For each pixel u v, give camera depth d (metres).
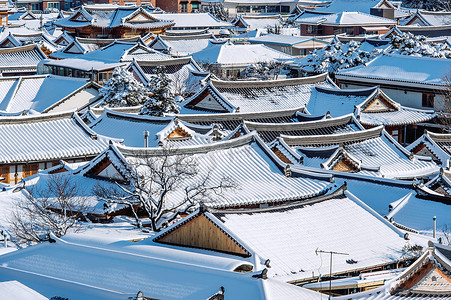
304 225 47.16
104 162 59.28
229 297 35.34
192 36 166.50
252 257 42.16
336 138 76.56
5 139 75.38
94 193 56.97
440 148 79.75
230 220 45.34
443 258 38.19
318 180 61.91
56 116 79.44
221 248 43.84
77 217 55.12
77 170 61.22
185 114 90.00
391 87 112.75
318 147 72.81
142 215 56.41
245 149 64.81
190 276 37.31
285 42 167.75
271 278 37.94
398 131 100.69
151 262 39.12
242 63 150.00
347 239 46.75
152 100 94.81
